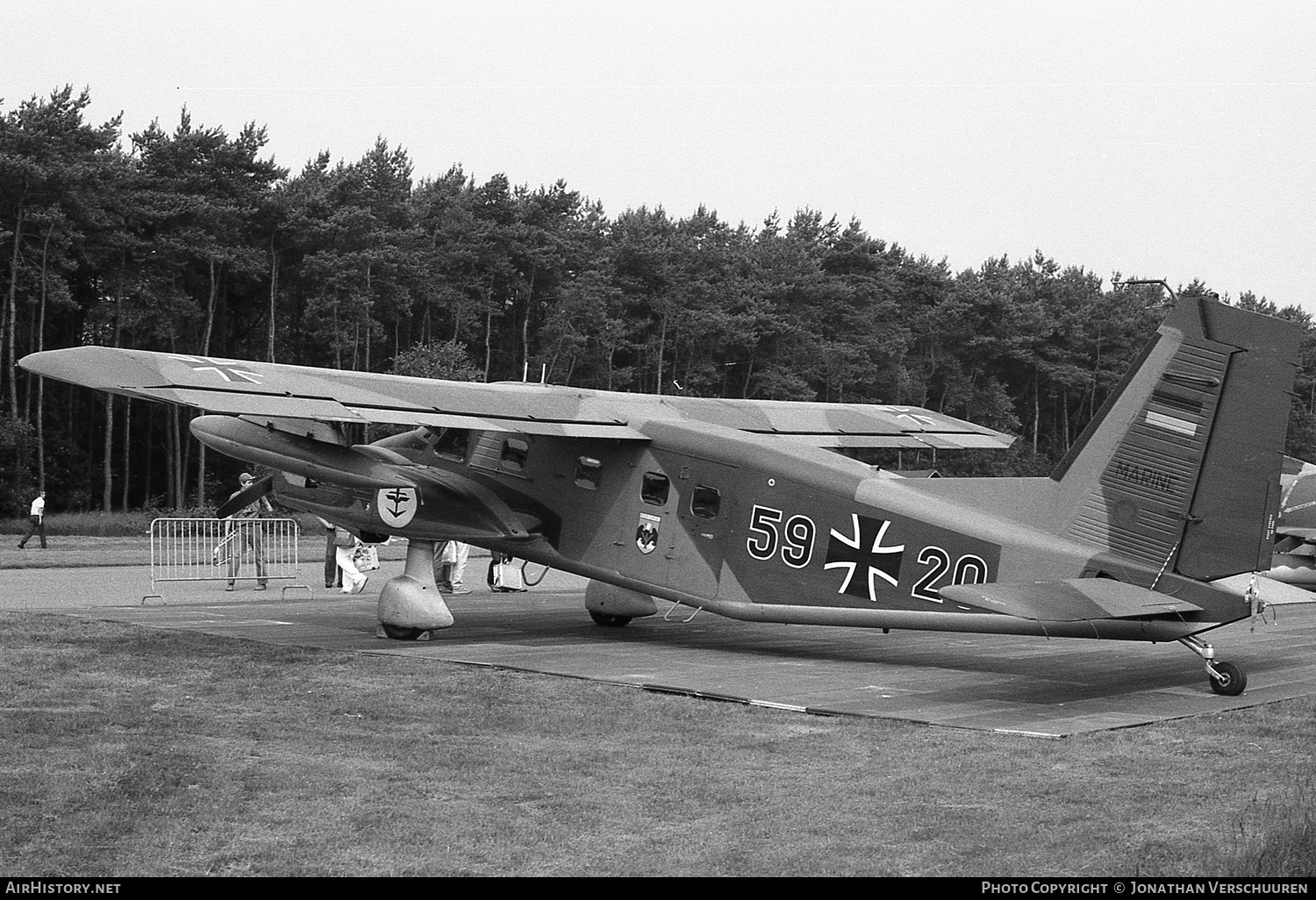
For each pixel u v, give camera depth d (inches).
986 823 323.6
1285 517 1011.9
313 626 722.8
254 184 2266.2
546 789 352.8
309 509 724.7
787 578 615.8
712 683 542.6
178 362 565.9
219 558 1092.5
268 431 668.1
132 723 433.1
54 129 2004.2
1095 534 532.1
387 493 682.2
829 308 2883.9
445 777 365.4
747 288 2802.7
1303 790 355.3
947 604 564.4
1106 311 3161.9
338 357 2353.6
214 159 2212.1
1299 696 528.1
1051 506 545.0
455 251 2647.6
